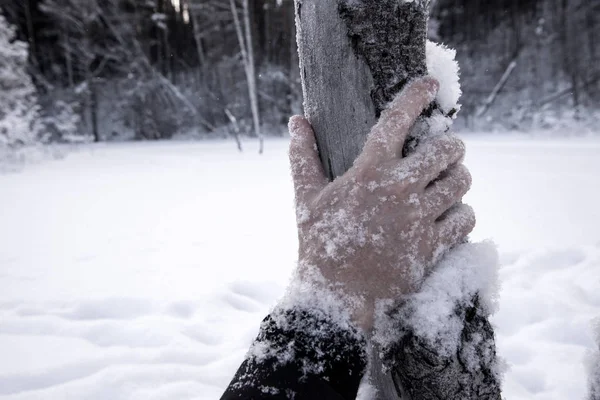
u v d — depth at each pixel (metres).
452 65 0.76
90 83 24.92
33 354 2.08
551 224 3.94
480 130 20.69
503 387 1.73
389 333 0.63
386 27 0.69
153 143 22.09
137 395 1.74
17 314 2.53
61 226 4.75
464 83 22.73
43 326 2.36
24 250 3.86
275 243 3.89
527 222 4.05
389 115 0.66
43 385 1.85
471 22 25.75
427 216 0.62
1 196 6.84
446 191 0.64
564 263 2.94
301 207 0.68
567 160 8.70
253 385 0.56
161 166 10.92
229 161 11.65
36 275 3.20
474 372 0.66
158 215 5.19
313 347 0.58
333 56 0.72
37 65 26.17
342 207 0.63
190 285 2.94
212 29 24.56
